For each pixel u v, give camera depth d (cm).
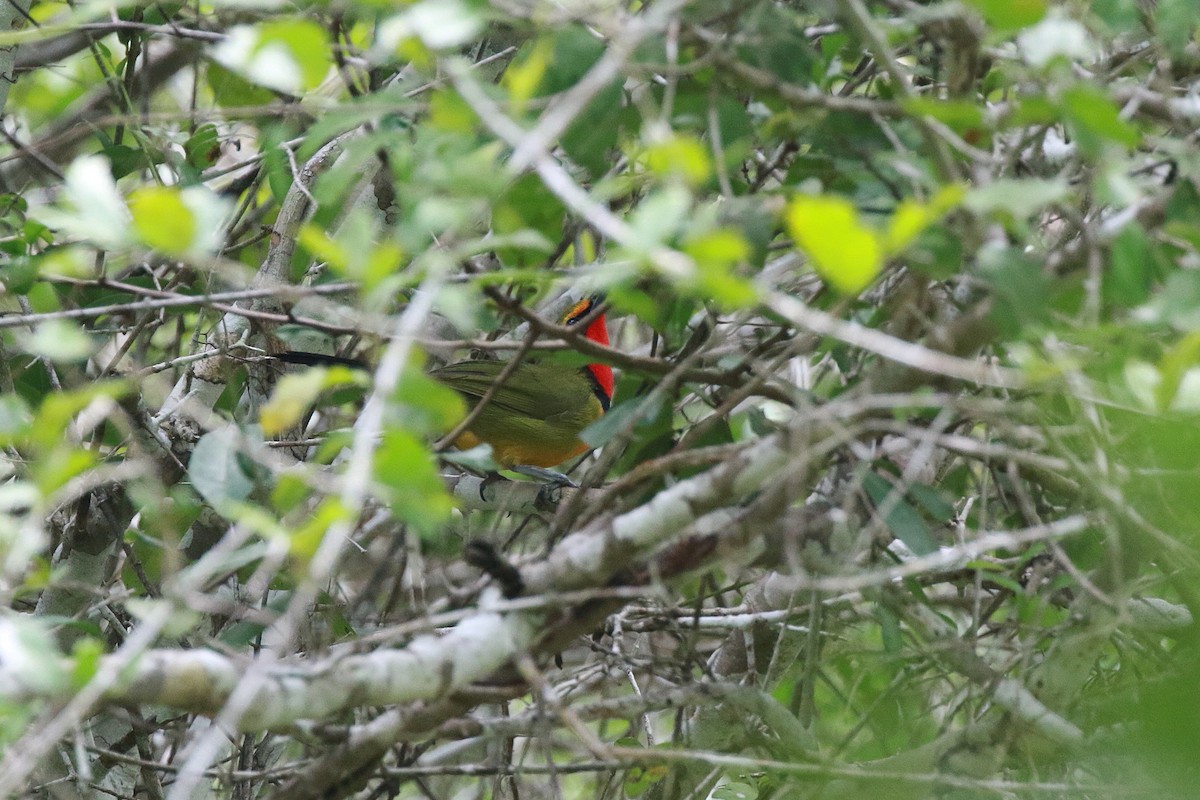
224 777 744
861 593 767
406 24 525
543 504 1184
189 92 1370
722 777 898
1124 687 755
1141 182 636
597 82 473
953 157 639
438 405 455
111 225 490
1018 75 574
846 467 736
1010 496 882
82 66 1252
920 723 909
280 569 811
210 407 943
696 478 592
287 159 923
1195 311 489
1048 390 570
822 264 440
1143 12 678
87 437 928
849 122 636
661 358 771
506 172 460
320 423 1066
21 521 731
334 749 638
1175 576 713
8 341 958
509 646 586
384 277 477
